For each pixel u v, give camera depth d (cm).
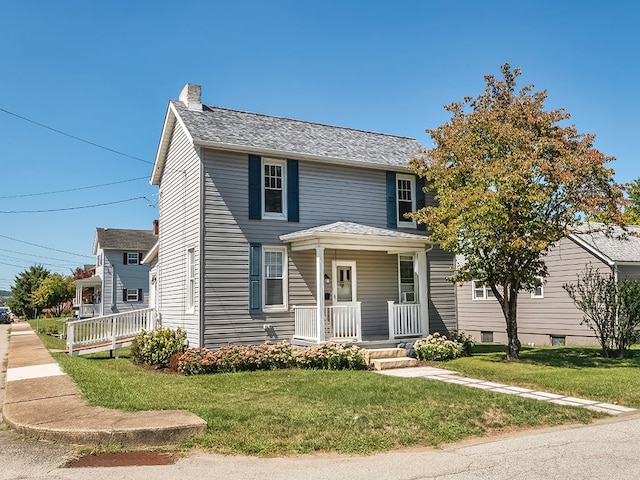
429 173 1465
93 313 4234
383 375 1152
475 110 1461
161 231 1822
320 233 1373
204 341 1355
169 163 1728
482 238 1281
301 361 1262
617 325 1484
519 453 623
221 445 640
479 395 914
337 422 728
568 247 2036
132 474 543
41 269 5662
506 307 1405
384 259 1667
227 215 1420
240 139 1462
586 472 548
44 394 916
